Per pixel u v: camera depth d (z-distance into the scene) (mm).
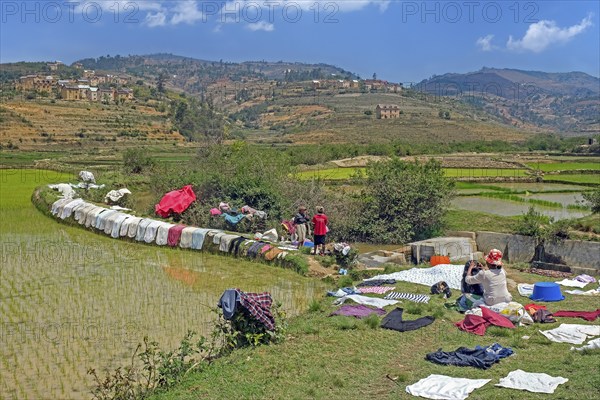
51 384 10422
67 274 19125
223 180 29578
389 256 23438
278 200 28578
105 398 9633
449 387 9375
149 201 34438
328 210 28484
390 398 9203
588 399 8680
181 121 136875
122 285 17688
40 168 58906
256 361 10883
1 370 11031
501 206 38750
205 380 10102
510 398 8891
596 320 13359
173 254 22797
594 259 22094
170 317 14344
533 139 120062
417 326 12734
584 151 92000
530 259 23844
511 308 13117
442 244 23656
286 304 15750
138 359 11555
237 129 195000
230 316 11625
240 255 21922
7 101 127750
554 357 10812
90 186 37156
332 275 18938
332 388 9711
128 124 127750
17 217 30891
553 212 36000
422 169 29375
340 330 12633
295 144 134250
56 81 172125
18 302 15656
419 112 170625
